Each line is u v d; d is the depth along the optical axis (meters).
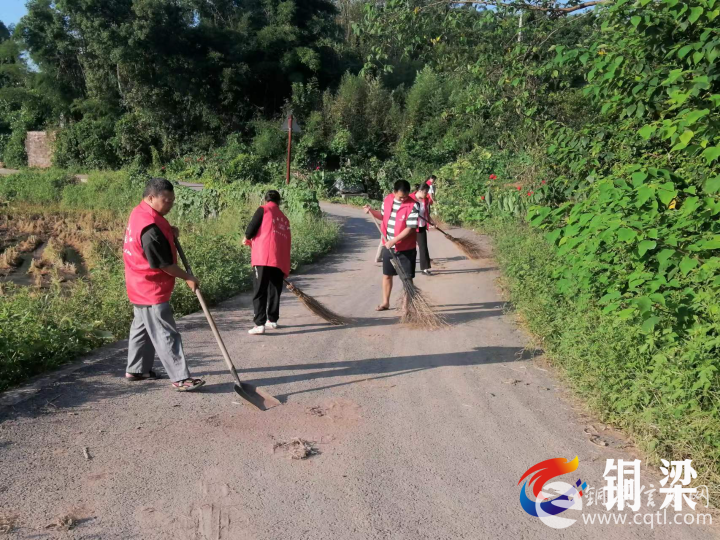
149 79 35.53
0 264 14.70
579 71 8.37
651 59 5.69
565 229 4.44
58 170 33.53
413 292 6.63
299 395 4.69
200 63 35.03
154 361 5.39
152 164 35.88
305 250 11.52
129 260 4.57
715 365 3.59
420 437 3.98
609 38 6.45
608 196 4.32
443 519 3.06
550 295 6.25
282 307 7.79
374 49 9.95
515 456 3.74
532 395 4.75
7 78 47.53
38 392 4.55
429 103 33.72
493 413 4.39
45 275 13.61
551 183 8.20
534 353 5.82
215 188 19.12
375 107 34.94
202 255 9.33
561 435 4.04
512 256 9.30
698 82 4.47
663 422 3.64
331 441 3.90
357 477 3.44
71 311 6.52
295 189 16.44
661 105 5.76
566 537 2.95
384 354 5.77
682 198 4.61
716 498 3.23
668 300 3.83
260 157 32.28
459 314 7.46
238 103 36.94
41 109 43.09
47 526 2.91
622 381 4.14
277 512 3.08
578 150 7.18
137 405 4.41
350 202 26.67
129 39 33.09
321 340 6.22
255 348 5.90
